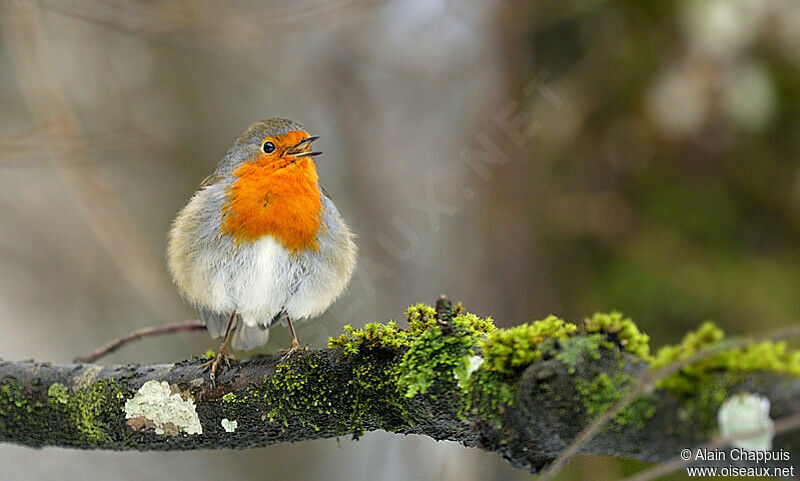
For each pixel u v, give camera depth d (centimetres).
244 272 770
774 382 369
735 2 1005
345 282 836
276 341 1243
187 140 1452
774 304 1053
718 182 1101
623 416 402
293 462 1380
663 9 1066
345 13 1077
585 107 1117
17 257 1437
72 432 605
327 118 1356
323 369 545
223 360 589
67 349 1411
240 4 1273
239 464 1389
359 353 535
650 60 1085
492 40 1160
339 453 1362
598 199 1121
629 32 1098
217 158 1456
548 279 1125
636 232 1110
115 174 1422
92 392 598
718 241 1102
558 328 457
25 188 1445
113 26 1036
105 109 1348
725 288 1069
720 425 374
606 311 1082
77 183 1050
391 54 1256
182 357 1425
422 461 1145
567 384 417
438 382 478
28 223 1444
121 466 1380
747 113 1029
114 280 1451
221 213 771
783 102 1063
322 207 798
